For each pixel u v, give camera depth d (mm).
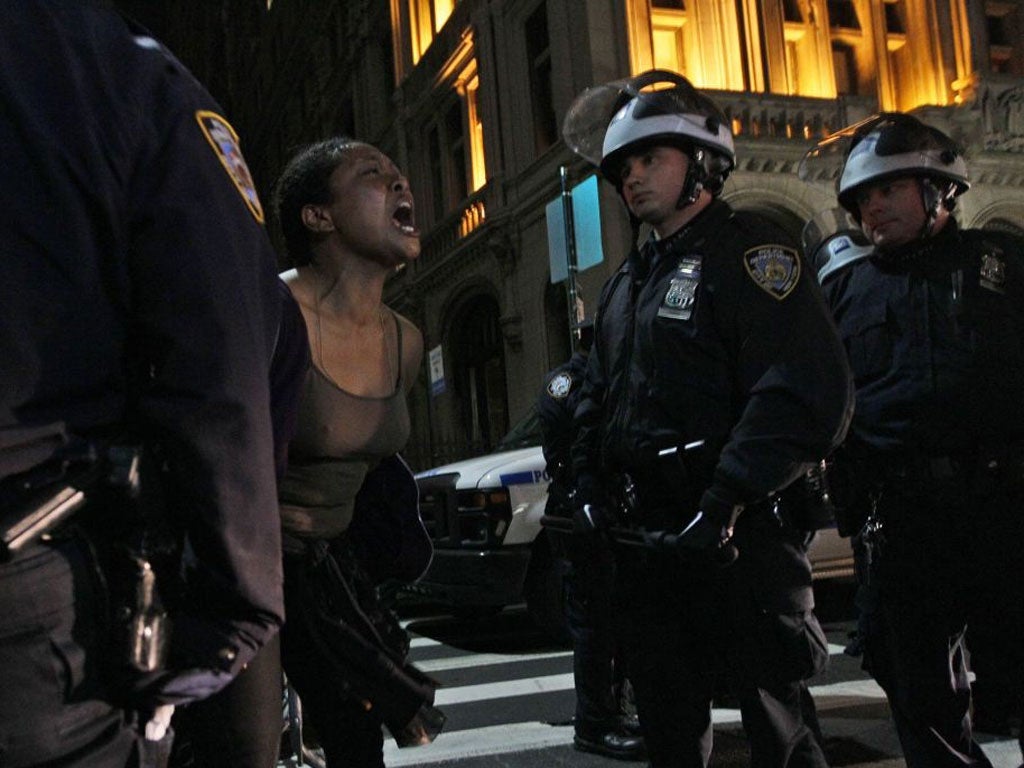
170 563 1098
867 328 2545
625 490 2193
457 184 19844
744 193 13469
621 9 13844
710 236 2152
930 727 2490
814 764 2102
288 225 1983
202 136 1161
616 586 2248
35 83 1047
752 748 2078
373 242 1934
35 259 1019
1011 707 3449
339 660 1815
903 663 2488
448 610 7883
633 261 2309
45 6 1092
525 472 5785
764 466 1919
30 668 984
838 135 3033
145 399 1084
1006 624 2416
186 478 1066
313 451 1842
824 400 1967
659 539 2031
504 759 3676
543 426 3703
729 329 2057
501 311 17078
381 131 23750
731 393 2080
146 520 1074
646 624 2178
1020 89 15445
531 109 15852
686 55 14641
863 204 2576
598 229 7777
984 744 3400
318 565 1842
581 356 3723
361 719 1907
